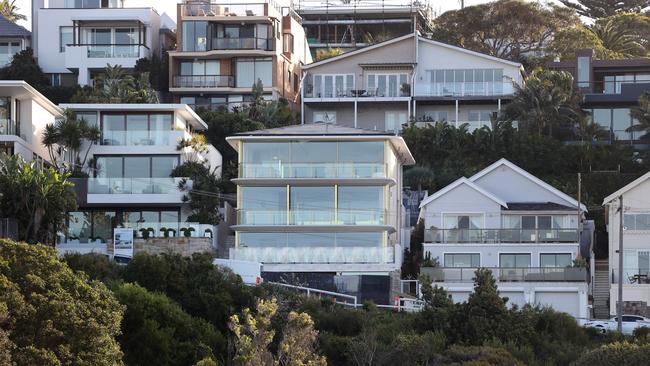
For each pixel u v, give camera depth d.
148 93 190.25
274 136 155.62
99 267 127.75
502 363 115.94
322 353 117.62
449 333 123.75
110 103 179.12
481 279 127.06
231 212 167.12
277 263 150.25
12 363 87.19
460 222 157.62
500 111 192.88
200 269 128.12
